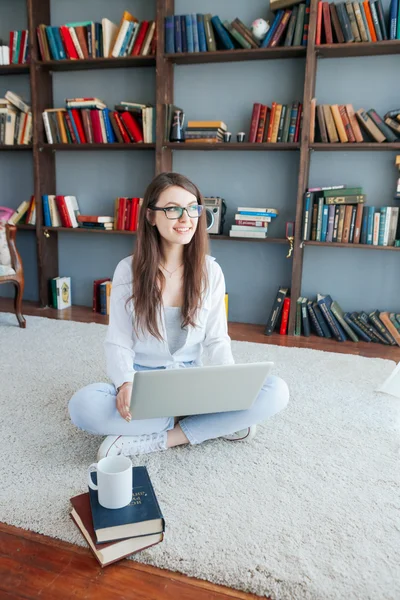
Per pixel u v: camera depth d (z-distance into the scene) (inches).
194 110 135.3
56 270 154.6
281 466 62.1
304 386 89.7
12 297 161.5
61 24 143.0
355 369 100.3
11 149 149.3
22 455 63.2
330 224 120.0
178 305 63.7
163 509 52.6
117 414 60.6
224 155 135.3
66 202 141.6
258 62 128.3
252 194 135.4
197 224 60.9
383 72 119.9
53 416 74.9
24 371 93.8
